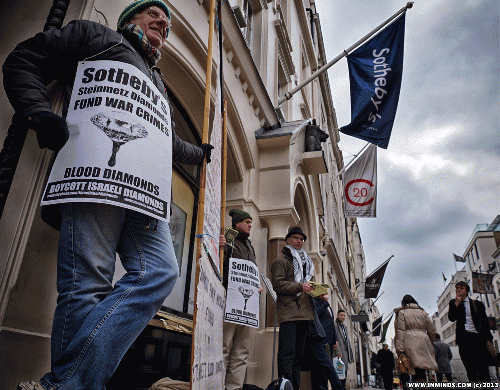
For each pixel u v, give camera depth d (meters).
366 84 7.06
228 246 3.65
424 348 5.85
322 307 5.59
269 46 8.22
